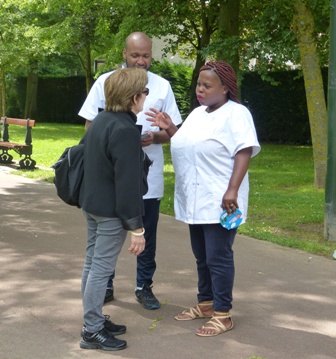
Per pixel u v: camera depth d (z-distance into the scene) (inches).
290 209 346.6
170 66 989.8
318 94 422.9
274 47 528.4
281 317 190.2
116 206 155.2
